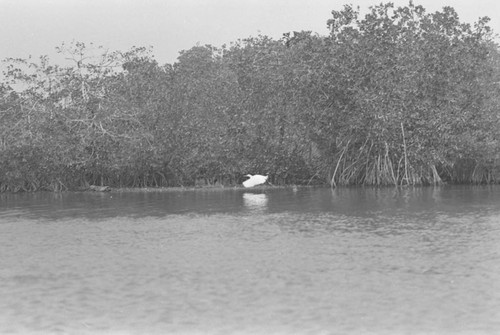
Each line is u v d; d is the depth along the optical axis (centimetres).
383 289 1777
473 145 5122
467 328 1491
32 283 1888
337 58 5009
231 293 1764
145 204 3831
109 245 2444
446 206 3553
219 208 3575
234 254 2241
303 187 5112
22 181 4869
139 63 5100
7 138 4769
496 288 1762
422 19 5103
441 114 5072
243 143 5153
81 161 4831
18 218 3250
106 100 4922
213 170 5159
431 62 5041
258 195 4362
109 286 1845
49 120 4819
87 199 4203
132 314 1611
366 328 1501
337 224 2889
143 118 5009
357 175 5259
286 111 5309
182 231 2758
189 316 1591
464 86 5184
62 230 2828
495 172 5456
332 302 1677
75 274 1983
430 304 1647
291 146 5297
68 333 1500
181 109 5172
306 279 1889
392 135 5041
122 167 4966
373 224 2872
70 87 4959
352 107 5109
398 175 5169
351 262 2088
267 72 5297
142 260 2164
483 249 2256
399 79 5009
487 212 3256
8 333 1498
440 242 2398
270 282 1864
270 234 2642
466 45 5081
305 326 1518
